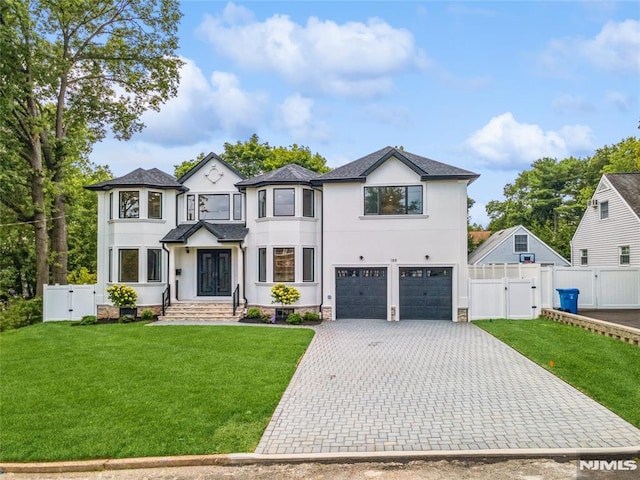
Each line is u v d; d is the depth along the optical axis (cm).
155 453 616
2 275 2931
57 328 1791
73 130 2517
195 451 621
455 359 1145
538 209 5081
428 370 1041
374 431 685
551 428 679
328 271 1938
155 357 1182
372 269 1923
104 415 752
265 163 3934
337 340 1428
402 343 1370
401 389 898
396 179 1912
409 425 706
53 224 2467
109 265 2088
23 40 2030
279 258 1969
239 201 2198
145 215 2069
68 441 653
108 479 569
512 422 707
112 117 2556
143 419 732
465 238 1869
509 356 1166
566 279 1958
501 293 1838
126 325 1808
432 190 1889
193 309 2022
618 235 2373
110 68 2414
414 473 563
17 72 2014
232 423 717
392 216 1903
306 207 1998
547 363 1062
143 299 2039
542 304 1855
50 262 2362
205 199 2216
